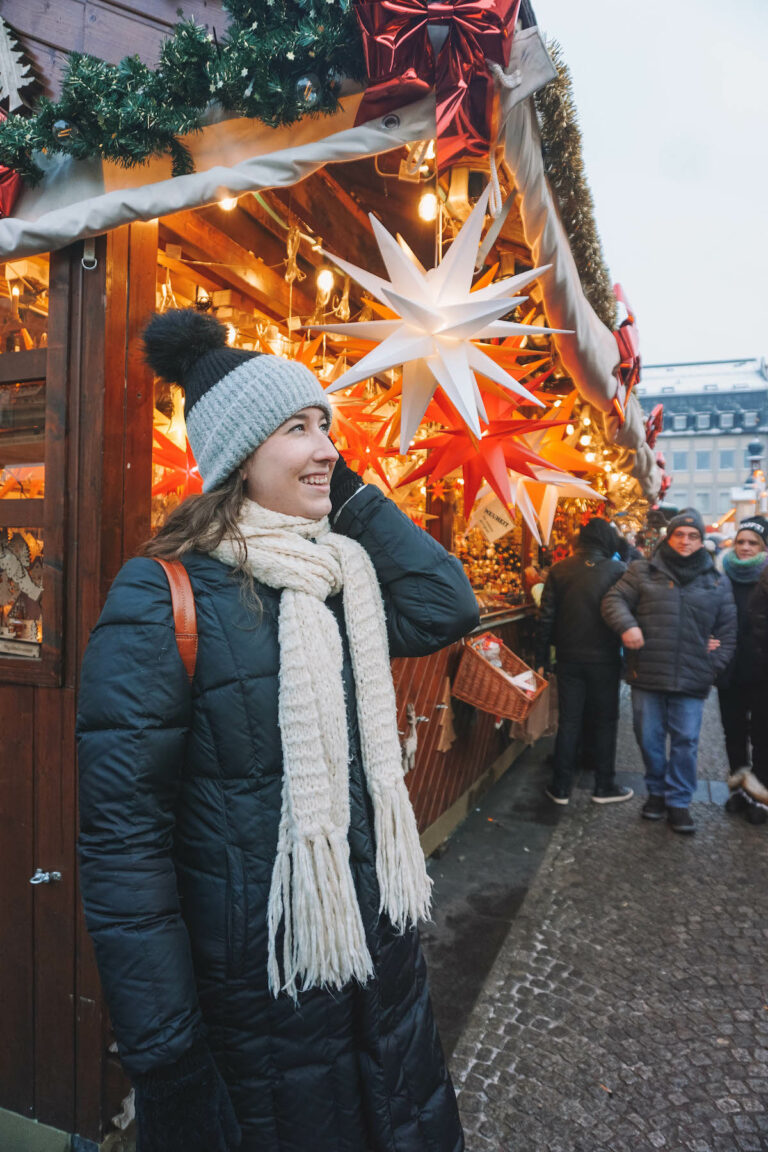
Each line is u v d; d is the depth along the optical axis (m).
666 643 3.98
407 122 1.47
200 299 2.74
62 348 1.72
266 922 1.04
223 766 1.04
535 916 3.06
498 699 3.61
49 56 1.76
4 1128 1.84
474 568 5.18
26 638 1.89
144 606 1.02
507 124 1.42
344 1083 1.07
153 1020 0.91
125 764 0.96
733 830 4.04
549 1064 2.18
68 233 1.63
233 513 1.12
